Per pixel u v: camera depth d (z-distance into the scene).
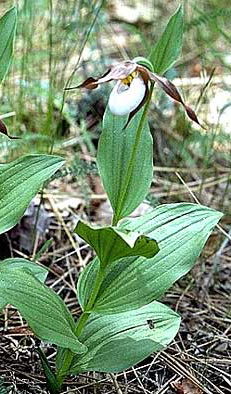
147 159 0.47
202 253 0.71
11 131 0.82
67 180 0.85
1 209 0.45
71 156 0.86
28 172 0.46
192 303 0.67
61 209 0.79
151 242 0.40
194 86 1.06
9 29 0.42
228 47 1.16
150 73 0.41
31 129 0.88
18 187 0.45
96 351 0.49
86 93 0.96
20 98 0.84
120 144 0.47
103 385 0.54
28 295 0.44
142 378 0.55
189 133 0.92
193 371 0.56
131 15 1.28
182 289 0.69
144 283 0.46
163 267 0.46
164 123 0.97
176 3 1.25
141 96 0.42
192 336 0.62
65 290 0.67
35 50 0.98
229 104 0.84
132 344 0.49
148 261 0.46
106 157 0.47
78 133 0.93
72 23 0.88
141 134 0.47
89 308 0.46
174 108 0.99
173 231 0.46
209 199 0.84
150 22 1.23
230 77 1.09
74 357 0.49
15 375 0.53
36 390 0.52
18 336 0.58
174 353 0.58
